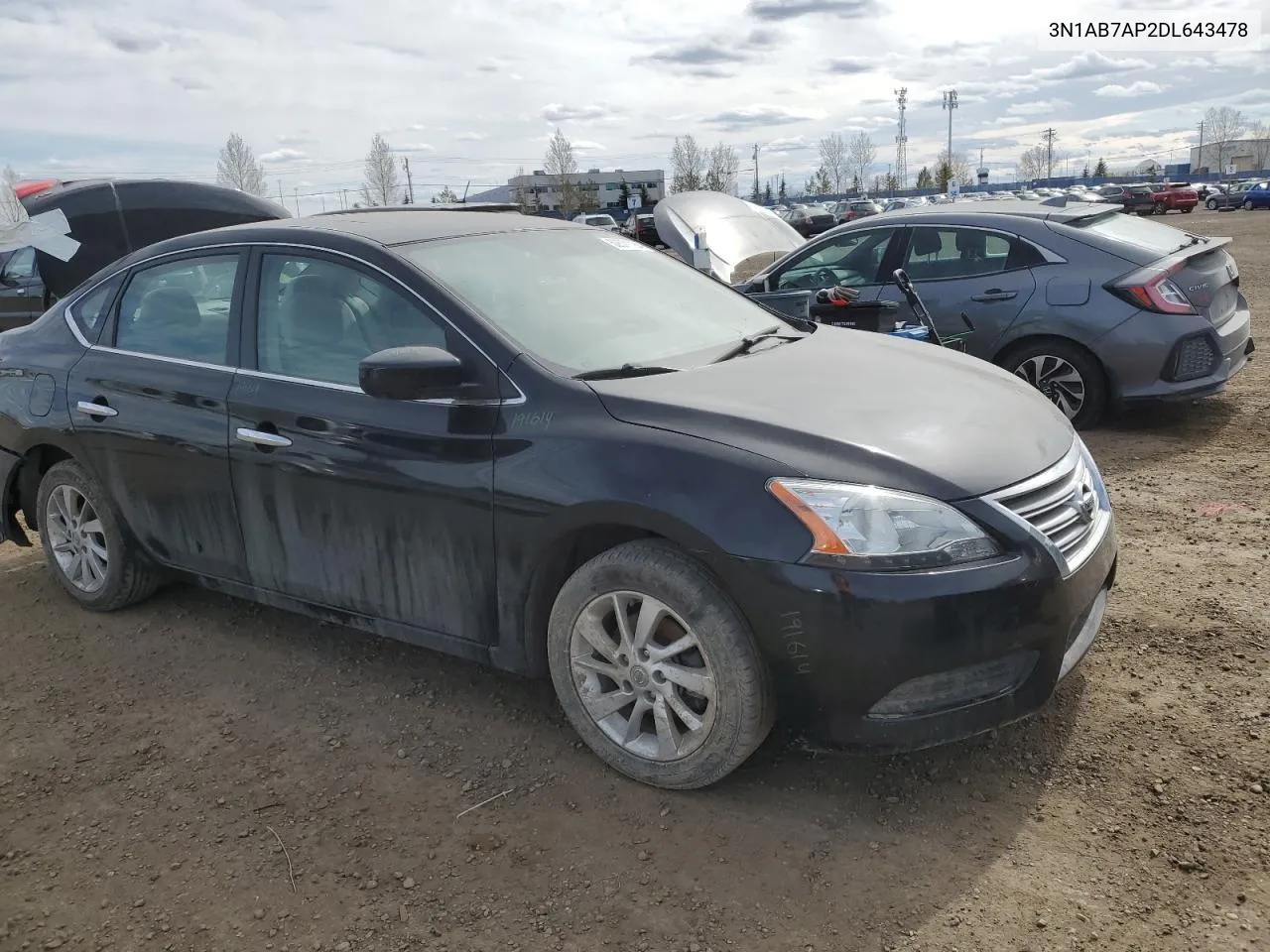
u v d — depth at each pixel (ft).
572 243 13.23
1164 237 22.45
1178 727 10.21
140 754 11.03
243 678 12.63
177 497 12.89
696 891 8.42
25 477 15.16
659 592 9.20
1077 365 21.18
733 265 30.45
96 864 9.20
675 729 9.58
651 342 11.49
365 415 10.87
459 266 11.50
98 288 14.25
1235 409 22.98
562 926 8.11
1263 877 8.11
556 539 9.67
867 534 8.46
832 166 345.72
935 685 8.70
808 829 9.12
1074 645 9.62
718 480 8.87
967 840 8.84
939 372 11.30
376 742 10.99
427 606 10.90
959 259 22.54
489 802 9.78
